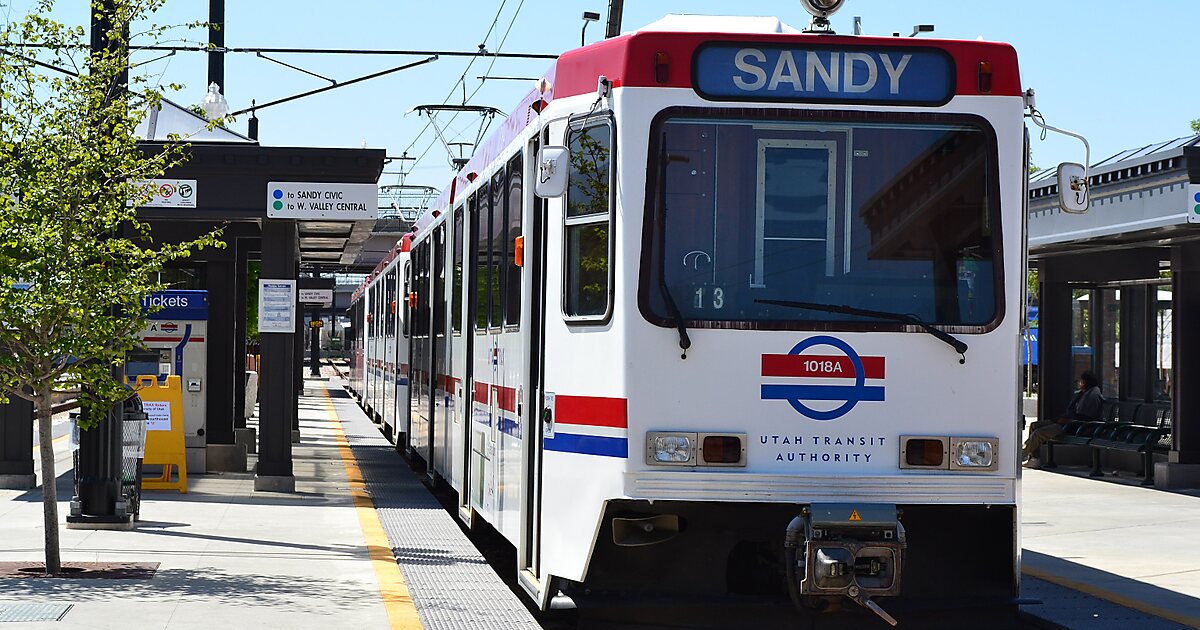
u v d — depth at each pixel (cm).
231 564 1323
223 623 1015
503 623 1055
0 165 1289
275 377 2025
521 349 1146
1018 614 1190
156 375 2080
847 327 953
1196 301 2367
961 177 976
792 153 965
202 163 1939
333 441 3259
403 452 2842
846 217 964
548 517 1046
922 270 967
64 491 1947
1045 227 2536
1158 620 1158
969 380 961
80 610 1048
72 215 1284
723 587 985
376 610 1092
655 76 960
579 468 993
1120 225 2264
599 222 980
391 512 1831
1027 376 5422
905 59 977
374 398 4025
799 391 948
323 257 3291
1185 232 2242
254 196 1958
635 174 954
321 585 1213
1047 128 988
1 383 1260
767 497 939
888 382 954
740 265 955
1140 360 2673
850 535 939
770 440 945
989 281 971
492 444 1316
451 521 1744
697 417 942
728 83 963
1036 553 1575
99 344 1267
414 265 2414
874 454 949
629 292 947
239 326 2636
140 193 1365
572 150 1021
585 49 1023
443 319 1847
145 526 1606
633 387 941
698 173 958
